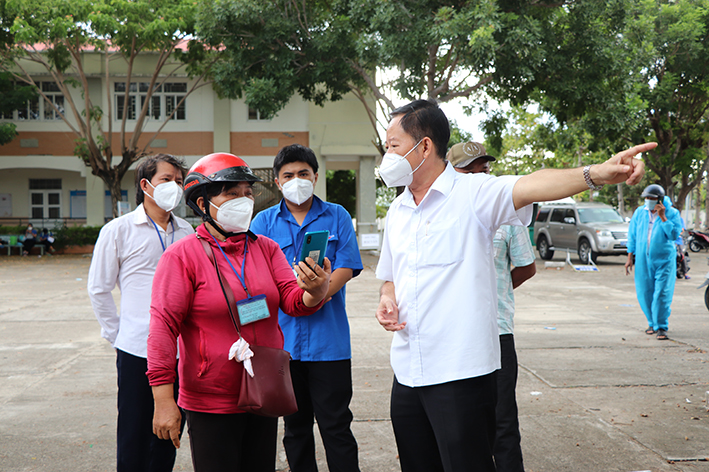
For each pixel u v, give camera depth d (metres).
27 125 23.78
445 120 2.32
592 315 9.04
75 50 19.81
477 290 2.19
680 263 13.82
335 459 3.04
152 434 2.94
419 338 2.24
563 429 4.17
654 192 7.26
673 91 23.56
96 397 5.02
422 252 2.25
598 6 14.66
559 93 15.55
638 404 4.72
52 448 3.88
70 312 9.40
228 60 20.02
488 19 12.90
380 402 4.79
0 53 20.14
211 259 2.22
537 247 20.61
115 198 21.38
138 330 2.92
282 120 23.45
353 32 15.65
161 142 23.73
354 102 22.69
